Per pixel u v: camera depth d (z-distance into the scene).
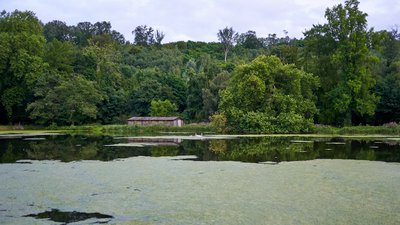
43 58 87.12
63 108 76.12
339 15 62.31
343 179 20.14
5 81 79.94
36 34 88.00
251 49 168.25
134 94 89.75
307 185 18.66
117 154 31.33
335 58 60.03
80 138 50.91
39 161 27.36
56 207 15.00
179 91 91.69
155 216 13.74
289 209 14.48
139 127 68.50
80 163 26.23
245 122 57.38
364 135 52.72
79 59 94.50
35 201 15.88
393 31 91.69
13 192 17.42
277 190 17.62
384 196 16.41
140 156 29.95
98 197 16.48
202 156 29.83
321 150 33.44
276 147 36.22
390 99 64.69
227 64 116.75
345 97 59.00
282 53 82.88
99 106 86.19
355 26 61.69
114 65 101.44
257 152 32.28
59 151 33.78
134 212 14.25
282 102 58.19
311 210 14.34
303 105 59.16
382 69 70.94
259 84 57.16
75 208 14.85
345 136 50.72
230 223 12.88
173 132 65.88
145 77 100.69
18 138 51.12
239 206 14.93
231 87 63.06
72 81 78.50
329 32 64.31
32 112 76.25
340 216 13.58
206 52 170.75
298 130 57.06
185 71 119.69
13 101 79.06
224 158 28.61
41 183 19.34
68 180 20.09
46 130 74.25
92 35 160.25
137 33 188.88
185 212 14.18
